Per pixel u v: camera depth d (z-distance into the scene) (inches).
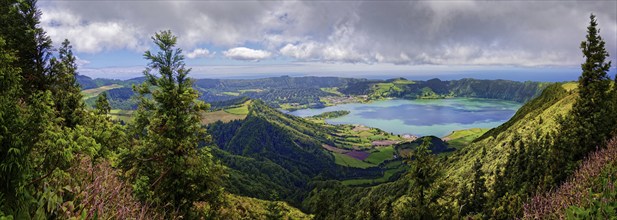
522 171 1776.6
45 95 256.8
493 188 1886.1
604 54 1245.1
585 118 1200.8
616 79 1525.6
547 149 1667.1
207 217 680.4
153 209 436.5
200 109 746.2
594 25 1270.9
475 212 1546.5
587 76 1273.4
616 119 1090.1
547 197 374.3
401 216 850.1
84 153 351.3
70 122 871.7
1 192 200.4
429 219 795.4
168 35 728.3
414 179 840.3
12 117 225.5
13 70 252.1
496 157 3531.0
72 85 1047.0
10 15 911.0
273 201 1101.1
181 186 648.4
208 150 761.6
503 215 1031.0
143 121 730.8
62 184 277.1
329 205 2201.0
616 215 255.0
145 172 637.3
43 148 251.4
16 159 209.3
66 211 230.2
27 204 209.2
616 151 458.6
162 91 702.5
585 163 513.7
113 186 350.0
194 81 762.8
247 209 1594.5
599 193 310.7
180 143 663.8
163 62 730.2
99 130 608.4
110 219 265.1
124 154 632.4
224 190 783.1
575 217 274.2
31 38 908.6
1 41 256.8
